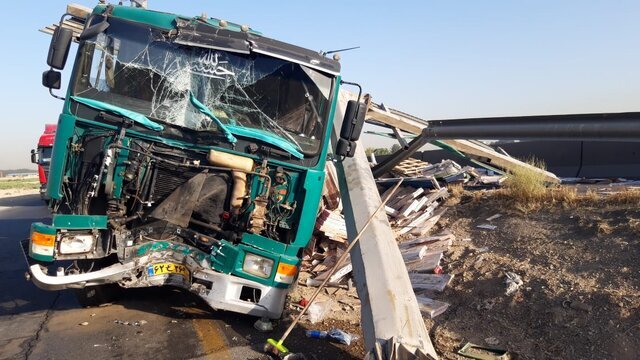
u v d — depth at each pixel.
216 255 5.46
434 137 8.42
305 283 7.87
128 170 5.34
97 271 5.21
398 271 5.71
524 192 8.95
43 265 5.14
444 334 5.78
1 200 23.70
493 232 8.24
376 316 4.96
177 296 6.81
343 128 6.09
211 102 5.70
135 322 5.78
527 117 6.28
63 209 5.49
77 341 5.18
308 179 5.59
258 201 5.47
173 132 5.53
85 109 5.39
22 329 5.50
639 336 4.54
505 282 6.30
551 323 5.29
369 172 8.11
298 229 5.58
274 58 5.88
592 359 4.62
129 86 5.64
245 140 5.59
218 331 5.63
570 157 13.71
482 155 11.85
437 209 10.49
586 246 6.45
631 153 12.21
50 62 5.48
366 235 6.32
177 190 5.50
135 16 5.86
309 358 5.03
